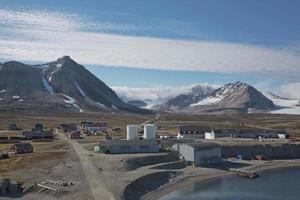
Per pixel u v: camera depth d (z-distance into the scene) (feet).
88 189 397.80
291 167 640.58
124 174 472.85
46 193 386.73
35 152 590.96
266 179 545.44
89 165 502.79
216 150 627.05
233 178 540.11
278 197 449.48
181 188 471.62
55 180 425.28
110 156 567.59
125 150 612.29
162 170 522.88
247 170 597.11
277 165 650.84
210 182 510.99
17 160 520.83
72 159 537.24
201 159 602.85
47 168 479.82
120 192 394.73
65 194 382.22
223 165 621.31
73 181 425.69
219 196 444.14
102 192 388.78
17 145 588.91
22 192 391.04
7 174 446.19
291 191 476.54
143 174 476.95
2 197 376.68
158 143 647.97
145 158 566.77
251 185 504.02
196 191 460.96
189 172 550.36
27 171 462.19
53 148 637.30
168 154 605.31
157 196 430.20
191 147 597.52
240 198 439.22
